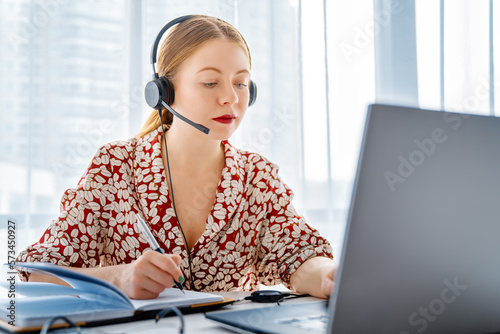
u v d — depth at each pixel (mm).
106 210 1146
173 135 1183
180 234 1146
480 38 2203
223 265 1180
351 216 521
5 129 1661
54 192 1693
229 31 1132
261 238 1233
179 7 1831
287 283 1071
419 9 2137
